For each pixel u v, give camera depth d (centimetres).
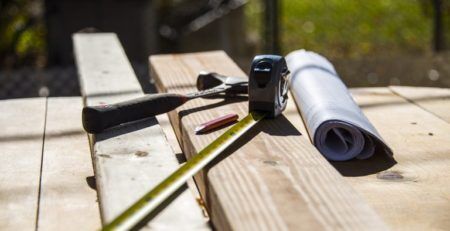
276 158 192
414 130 272
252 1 851
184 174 181
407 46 795
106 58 357
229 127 225
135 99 234
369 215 155
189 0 740
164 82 298
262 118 228
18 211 199
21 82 597
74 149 251
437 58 605
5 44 712
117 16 655
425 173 225
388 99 320
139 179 185
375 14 852
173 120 265
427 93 329
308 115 251
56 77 596
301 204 161
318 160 190
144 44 662
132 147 210
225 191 169
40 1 719
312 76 289
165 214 164
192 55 358
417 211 197
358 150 234
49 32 647
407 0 854
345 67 611
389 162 235
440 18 644
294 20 855
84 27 648
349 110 246
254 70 229
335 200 163
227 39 693
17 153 247
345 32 831
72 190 213
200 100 259
